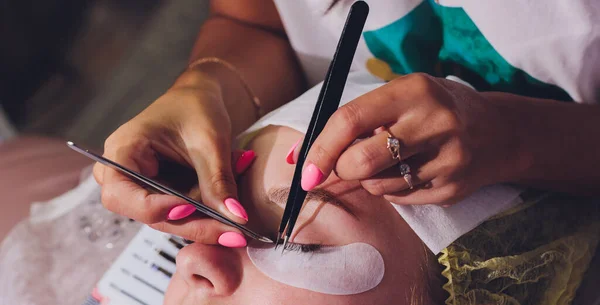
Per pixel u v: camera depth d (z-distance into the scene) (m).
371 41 0.85
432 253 0.67
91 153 0.58
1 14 1.87
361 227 0.66
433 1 0.78
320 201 0.67
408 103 0.56
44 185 1.10
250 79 0.95
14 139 1.24
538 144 0.66
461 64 0.83
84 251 0.98
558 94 0.81
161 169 0.75
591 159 0.70
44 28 1.99
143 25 1.97
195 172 0.76
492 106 0.63
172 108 0.75
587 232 0.80
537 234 0.75
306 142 0.58
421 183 0.60
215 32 1.01
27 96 1.94
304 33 0.93
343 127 0.55
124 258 0.89
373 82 0.87
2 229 1.04
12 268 0.97
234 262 0.67
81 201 1.04
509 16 0.71
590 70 0.72
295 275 0.64
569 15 0.68
